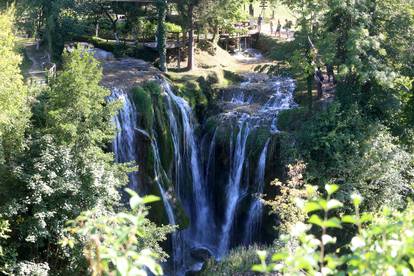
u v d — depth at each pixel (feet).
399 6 94.43
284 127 102.89
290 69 106.22
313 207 17.47
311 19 98.78
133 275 16.85
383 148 86.43
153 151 96.37
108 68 113.39
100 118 66.90
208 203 108.78
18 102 58.70
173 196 96.63
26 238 56.34
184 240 98.07
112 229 18.76
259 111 109.81
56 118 63.31
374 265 17.25
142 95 100.07
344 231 81.05
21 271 56.39
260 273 70.64
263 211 98.78
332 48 92.22
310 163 89.81
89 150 64.90
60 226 60.44
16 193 60.85
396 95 96.12
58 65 109.09
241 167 103.45
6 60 56.95
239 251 81.56
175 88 110.42
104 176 65.00
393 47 94.48
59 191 59.88
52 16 107.86
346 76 95.61
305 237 18.51
